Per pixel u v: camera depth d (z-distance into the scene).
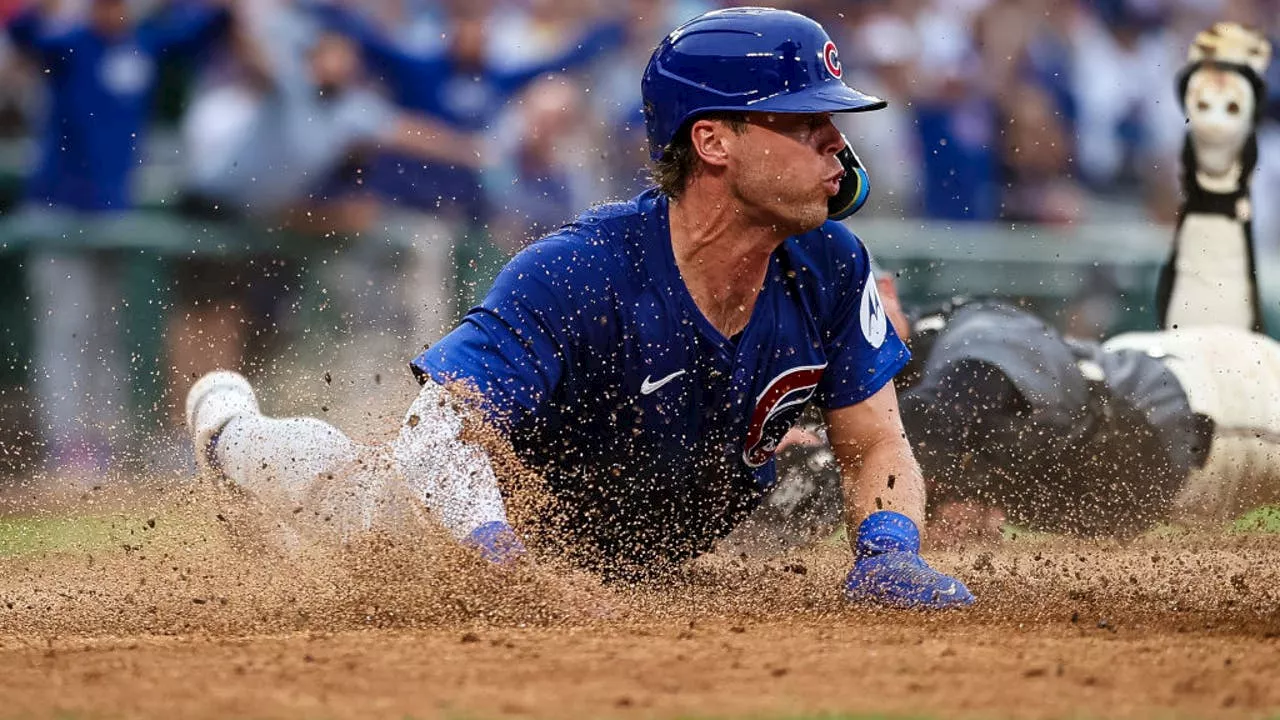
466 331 12.48
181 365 31.70
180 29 31.95
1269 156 37.59
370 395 30.92
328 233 31.72
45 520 24.17
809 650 10.64
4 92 33.38
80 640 11.87
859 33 35.38
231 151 31.67
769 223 12.52
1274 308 37.03
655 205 12.85
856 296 13.48
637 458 13.09
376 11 32.56
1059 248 33.91
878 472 13.66
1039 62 36.78
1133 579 14.93
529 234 32.41
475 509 12.18
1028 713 8.66
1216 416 18.91
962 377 18.02
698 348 12.72
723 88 12.36
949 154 35.41
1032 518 18.67
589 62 33.53
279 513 14.75
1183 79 21.27
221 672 9.89
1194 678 9.63
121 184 31.94
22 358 31.56
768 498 17.62
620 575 13.85
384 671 9.86
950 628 11.88
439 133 32.22
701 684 9.48
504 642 10.95
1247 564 16.75
